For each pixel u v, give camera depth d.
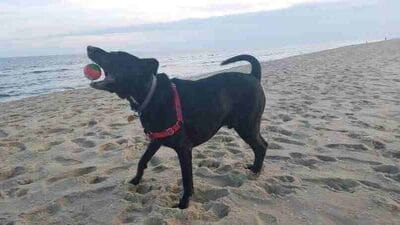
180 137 1.16
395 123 1.98
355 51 9.52
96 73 1.26
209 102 1.21
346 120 2.06
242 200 1.13
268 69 5.90
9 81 9.33
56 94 4.71
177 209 1.08
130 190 1.26
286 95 2.97
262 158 1.37
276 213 1.06
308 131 1.86
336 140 1.70
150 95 1.15
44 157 1.63
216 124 1.25
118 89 1.18
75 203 1.18
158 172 1.40
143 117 1.17
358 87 3.17
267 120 2.12
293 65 6.32
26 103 3.95
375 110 2.27
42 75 11.62
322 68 5.28
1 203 1.22
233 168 1.40
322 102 2.60
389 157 1.50
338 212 1.06
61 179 1.39
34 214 1.13
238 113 1.32
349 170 1.36
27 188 1.31
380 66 5.07
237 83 1.30
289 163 1.45
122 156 1.57
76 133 2.02
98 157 1.59
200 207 1.12
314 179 1.28
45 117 2.67
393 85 3.23
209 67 10.80
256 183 1.25
